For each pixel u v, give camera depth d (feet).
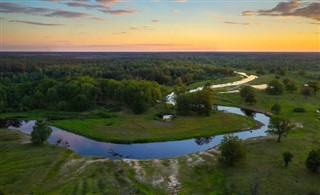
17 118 353.10
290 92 484.33
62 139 278.67
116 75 620.08
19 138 266.16
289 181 173.17
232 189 169.58
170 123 321.73
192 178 187.62
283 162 199.41
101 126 311.68
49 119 346.95
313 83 471.21
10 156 223.71
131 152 245.86
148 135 284.61
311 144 233.96
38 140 247.70
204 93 353.92
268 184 171.12
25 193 169.99
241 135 286.46
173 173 194.49
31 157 220.84
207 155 223.51
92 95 413.18
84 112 373.40
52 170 200.34
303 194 160.35
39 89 421.18
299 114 342.03
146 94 379.55
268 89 472.03
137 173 193.98
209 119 333.83
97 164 210.38
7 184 180.96
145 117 346.13
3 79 550.36
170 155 238.48
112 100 431.02
